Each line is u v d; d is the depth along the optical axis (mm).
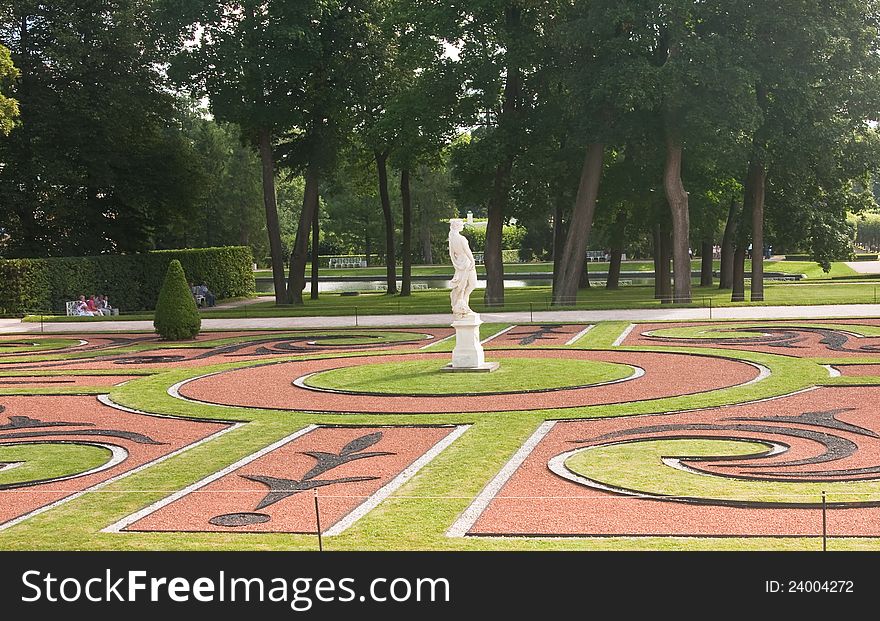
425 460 15219
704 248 66938
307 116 56969
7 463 16297
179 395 22344
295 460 15609
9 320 46031
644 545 10773
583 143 45750
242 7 52469
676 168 45875
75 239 56562
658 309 41438
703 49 41312
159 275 59719
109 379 25594
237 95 52656
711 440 15719
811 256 57938
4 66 43281
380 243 105000
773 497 12320
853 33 45438
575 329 34781
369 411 19219
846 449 14742
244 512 12781
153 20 53094
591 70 43969
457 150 48781
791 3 42531
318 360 27875
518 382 21688
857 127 50781
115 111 53469
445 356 27359
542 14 47344
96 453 16859
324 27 54281
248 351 31312
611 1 42781
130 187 57594
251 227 93125
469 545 11023
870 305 39906
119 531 12203
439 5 47844
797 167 48156
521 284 78438
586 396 20031
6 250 54719
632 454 14969
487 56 47719
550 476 13992
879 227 137875
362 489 13688
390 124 50156
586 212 47281
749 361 24359
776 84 44625
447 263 110125
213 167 88750
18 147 52938
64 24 52062
